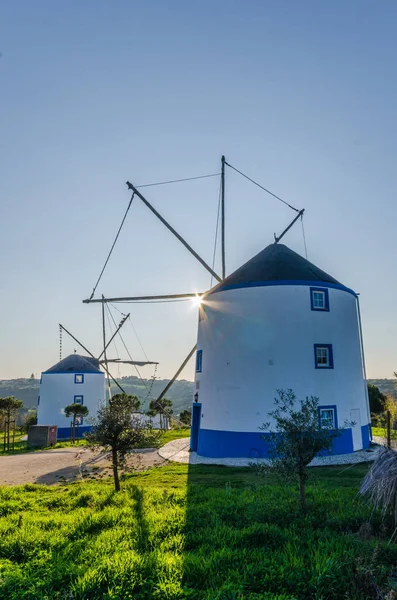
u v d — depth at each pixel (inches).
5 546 353.1
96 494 537.0
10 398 1512.1
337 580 270.8
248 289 891.4
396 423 724.0
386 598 243.3
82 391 1902.1
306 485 542.9
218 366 902.4
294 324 853.8
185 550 337.7
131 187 1246.3
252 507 431.8
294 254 981.2
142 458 877.8
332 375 857.5
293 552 318.7
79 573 290.4
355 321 960.3
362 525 349.7
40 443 1288.1
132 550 327.9
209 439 884.0
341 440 836.6
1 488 598.5
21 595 266.5
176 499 495.2
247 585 270.8
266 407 824.9
